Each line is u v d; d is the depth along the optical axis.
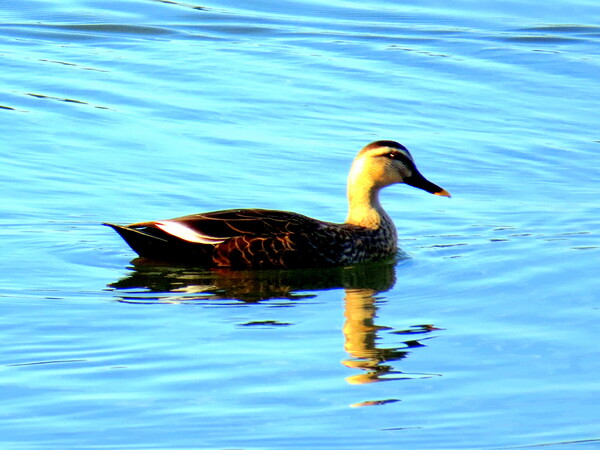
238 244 15.66
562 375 11.77
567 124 22.16
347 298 14.45
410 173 16.86
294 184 19.06
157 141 20.77
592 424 10.63
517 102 23.34
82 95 23.09
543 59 25.83
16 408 10.93
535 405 11.07
